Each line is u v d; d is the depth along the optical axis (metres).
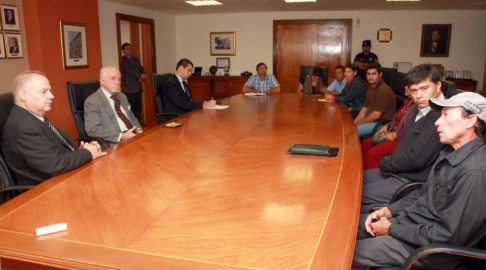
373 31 7.87
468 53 7.63
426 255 1.39
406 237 1.47
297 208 1.40
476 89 7.64
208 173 1.82
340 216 1.33
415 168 2.13
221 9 7.60
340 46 8.08
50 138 2.10
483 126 1.42
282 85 8.48
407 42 7.80
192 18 8.56
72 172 1.84
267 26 8.27
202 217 1.33
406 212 1.63
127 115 3.46
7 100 2.26
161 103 4.23
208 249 1.12
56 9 4.96
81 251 1.11
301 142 2.44
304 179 1.72
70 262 1.05
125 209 1.41
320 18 8.02
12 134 1.99
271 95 5.12
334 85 5.64
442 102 1.49
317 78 5.85
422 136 2.08
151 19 7.62
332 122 3.13
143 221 1.31
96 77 5.80
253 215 1.35
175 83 4.14
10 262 1.09
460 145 1.49
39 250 1.11
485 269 1.36
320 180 1.71
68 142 2.47
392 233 1.53
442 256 1.40
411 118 2.78
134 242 1.16
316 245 1.13
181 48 8.76
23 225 1.27
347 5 6.95
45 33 4.80
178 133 2.69
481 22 7.48
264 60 8.41
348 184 1.65
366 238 1.76
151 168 1.89
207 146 2.33
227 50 8.54
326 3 6.70
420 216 1.54
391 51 7.88
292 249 1.11
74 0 5.27
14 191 2.09
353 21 7.90
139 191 1.58
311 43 8.19
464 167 1.38
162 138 2.53
